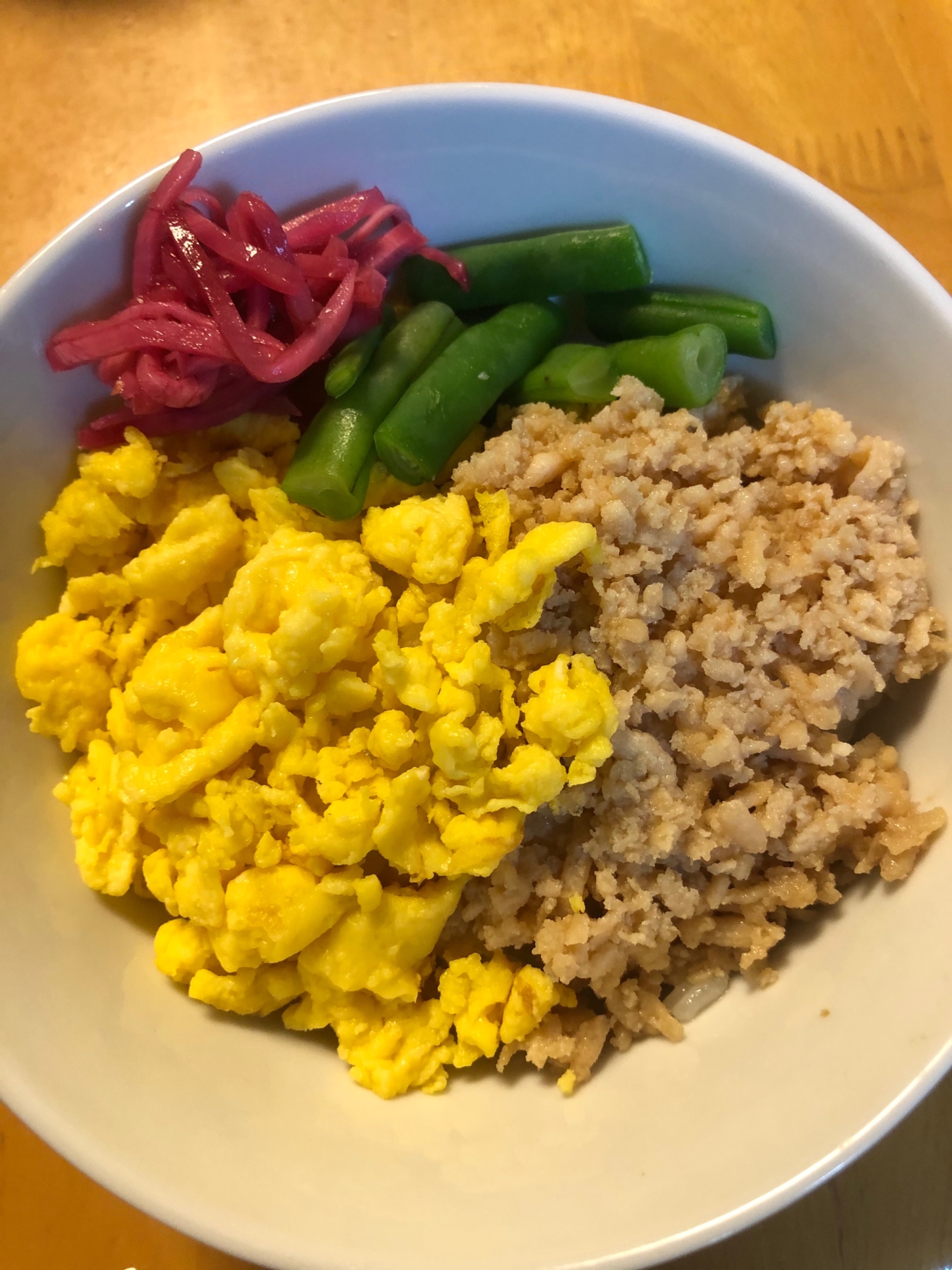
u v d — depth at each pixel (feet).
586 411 0.63
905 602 0.60
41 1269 0.64
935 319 0.56
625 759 0.60
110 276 0.57
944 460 0.59
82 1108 0.53
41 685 0.62
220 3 0.75
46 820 0.63
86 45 0.74
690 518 0.61
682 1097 0.58
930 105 0.71
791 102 0.72
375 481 0.63
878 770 0.62
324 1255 0.49
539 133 0.58
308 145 0.57
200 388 0.58
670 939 0.61
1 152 0.72
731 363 0.65
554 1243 0.49
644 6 0.74
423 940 0.61
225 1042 0.61
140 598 0.63
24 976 0.57
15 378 0.57
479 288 0.63
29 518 0.61
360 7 0.74
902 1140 0.64
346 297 0.57
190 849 0.60
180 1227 0.50
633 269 0.61
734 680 0.60
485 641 0.61
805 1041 0.57
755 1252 0.63
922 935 0.56
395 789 0.59
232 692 0.60
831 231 0.57
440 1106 0.61
